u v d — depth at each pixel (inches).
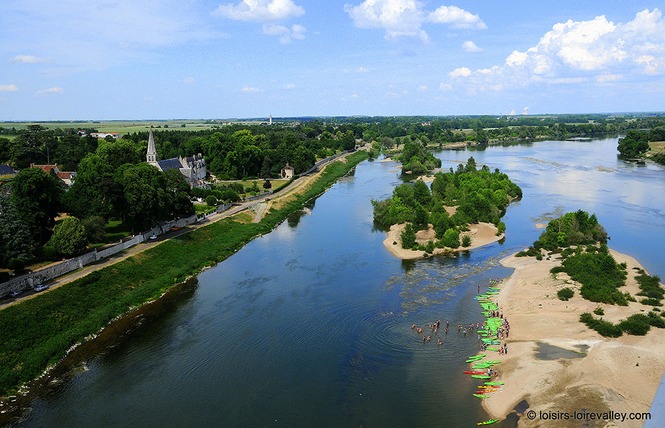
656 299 3351.4
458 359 2728.8
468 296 3624.5
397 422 2203.5
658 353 2598.4
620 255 4389.8
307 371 2657.5
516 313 3275.1
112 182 4379.9
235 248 5019.7
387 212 5974.4
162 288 3855.8
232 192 6865.2
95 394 2471.7
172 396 2448.3
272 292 3794.3
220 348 2923.2
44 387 2532.0
